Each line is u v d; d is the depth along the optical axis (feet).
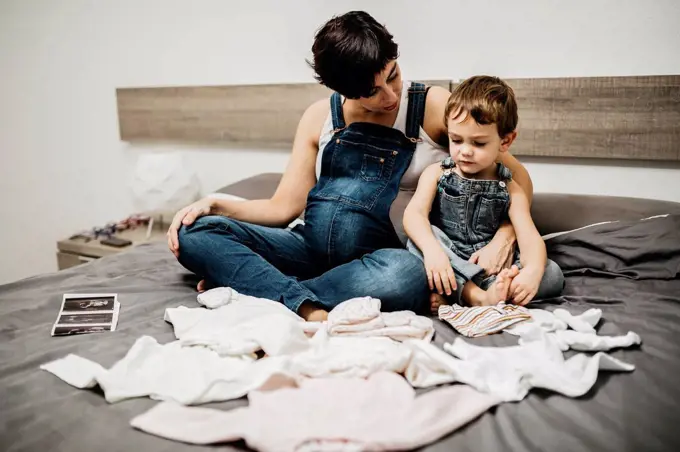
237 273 4.11
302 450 2.35
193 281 4.78
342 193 4.52
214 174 7.91
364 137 4.59
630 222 4.94
